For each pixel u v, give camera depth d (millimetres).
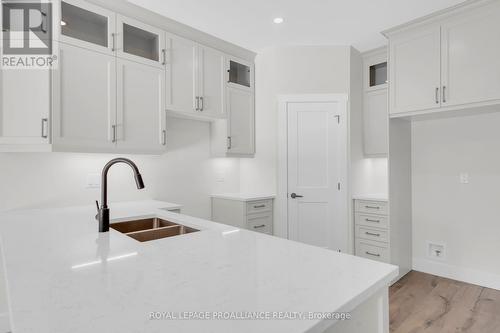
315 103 3480
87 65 2227
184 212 3303
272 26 2977
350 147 3426
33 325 602
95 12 2277
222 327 604
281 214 3482
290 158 3494
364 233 3324
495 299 2613
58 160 2436
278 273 911
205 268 952
